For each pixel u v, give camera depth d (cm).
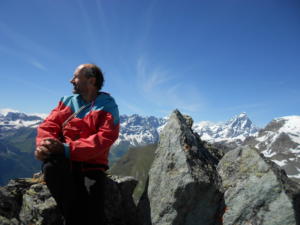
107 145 164
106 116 173
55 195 149
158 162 255
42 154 148
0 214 216
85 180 168
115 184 261
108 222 242
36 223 212
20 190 238
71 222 161
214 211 230
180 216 222
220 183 242
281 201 213
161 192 235
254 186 228
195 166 236
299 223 210
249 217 221
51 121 179
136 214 254
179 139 251
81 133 172
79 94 189
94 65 188
